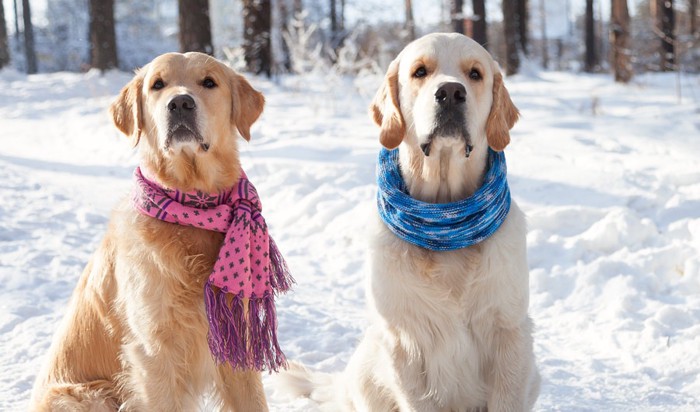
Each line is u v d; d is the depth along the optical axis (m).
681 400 3.92
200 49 16.39
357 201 7.48
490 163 3.49
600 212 6.40
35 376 4.24
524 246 3.40
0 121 14.57
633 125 10.27
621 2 20.34
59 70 44.31
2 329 4.90
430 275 3.28
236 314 3.44
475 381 3.46
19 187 8.92
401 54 3.56
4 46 28.39
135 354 3.37
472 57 3.36
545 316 5.24
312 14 34.25
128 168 10.17
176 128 3.35
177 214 3.38
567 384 4.19
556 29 43.75
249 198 3.66
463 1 28.19
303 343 4.81
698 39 25.16
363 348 3.69
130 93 3.64
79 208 8.09
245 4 18.44
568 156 8.29
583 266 5.63
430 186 3.44
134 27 43.31
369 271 3.46
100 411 3.44
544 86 19.56
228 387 3.68
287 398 4.16
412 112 3.40
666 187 6.81
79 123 13.48
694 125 10.03
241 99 3.68
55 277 5.93
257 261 3.61
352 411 3.84
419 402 3.43
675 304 5.10
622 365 4.42
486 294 3.30
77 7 46.38
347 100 13.76
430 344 3.38
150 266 3.31
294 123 11.75
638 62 27.42
